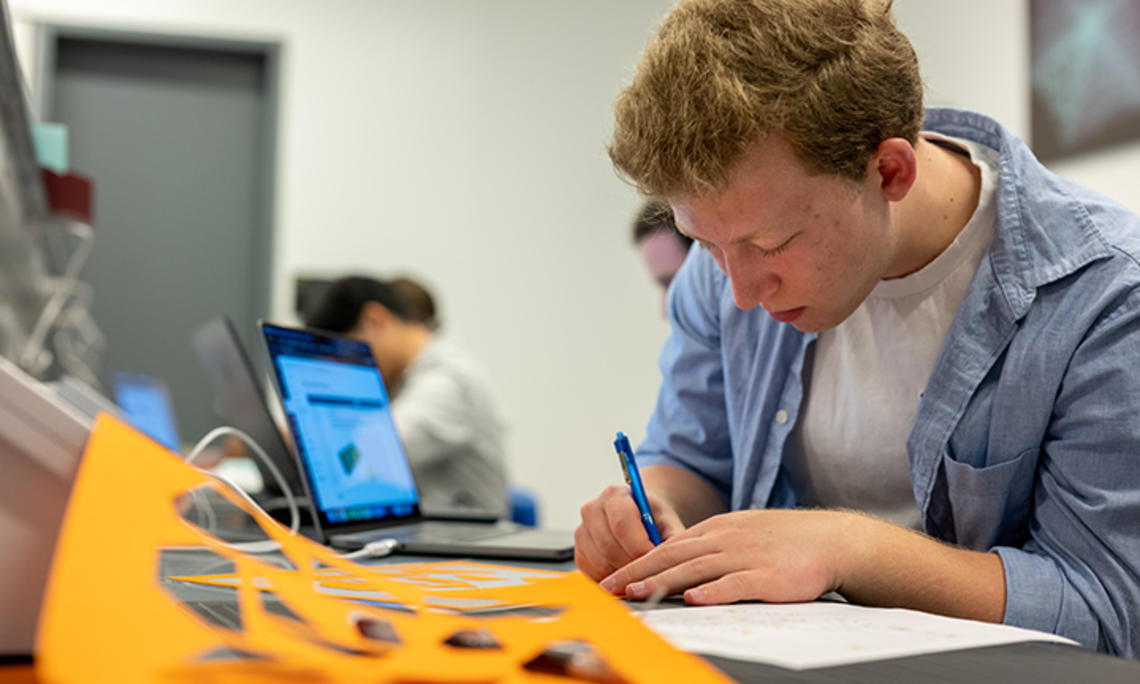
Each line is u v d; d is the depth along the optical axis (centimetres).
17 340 220
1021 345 87
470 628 46
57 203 216
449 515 155
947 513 94
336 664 37
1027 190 91
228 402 145
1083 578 77
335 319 263
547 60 442
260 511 53
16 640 44
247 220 431
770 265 77
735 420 112
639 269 444
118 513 41
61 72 414
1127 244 85
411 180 432
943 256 95
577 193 442
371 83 430
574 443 437
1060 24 263
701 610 63
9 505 45
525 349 436
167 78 425
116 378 309
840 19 75
